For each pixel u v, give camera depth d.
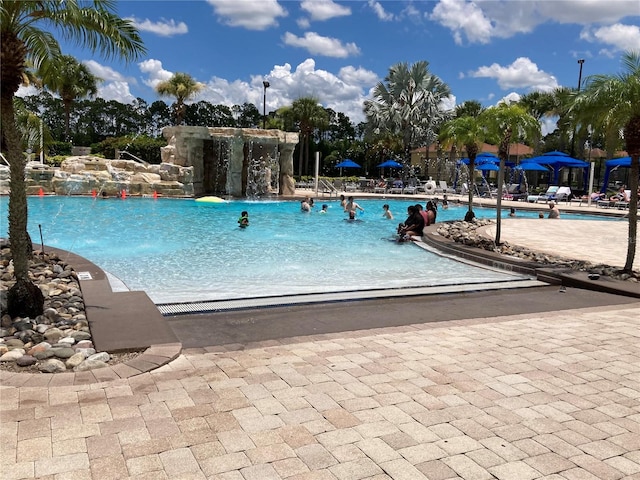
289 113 50.19
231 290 8.73
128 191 26.45
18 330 5.48
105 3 6.29
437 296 8.40
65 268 8.77
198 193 29.03
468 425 3.63
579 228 19.00
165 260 11.42
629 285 8.88
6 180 22.28
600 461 3.22
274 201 28.19
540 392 4.25
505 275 10.55
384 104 46.81
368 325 6.39
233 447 3.25
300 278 9.92
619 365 4.93
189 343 5.45
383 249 13.79
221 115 77.50
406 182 43.03
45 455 3.08
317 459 3.14
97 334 5.29
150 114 76.38
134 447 3.21
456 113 49.16
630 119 9.31
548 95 45.09
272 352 5.10
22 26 5.87
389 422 3.64
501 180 13.49
